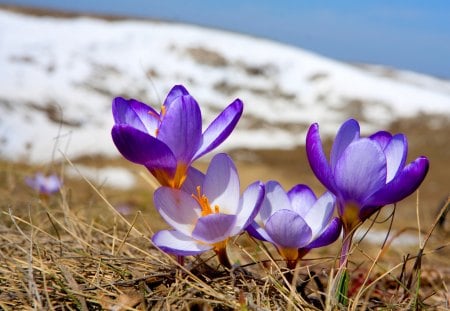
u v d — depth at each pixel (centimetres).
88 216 54
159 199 27
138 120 28
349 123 27
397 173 27
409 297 33
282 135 339
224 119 28
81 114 310
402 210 179
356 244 30
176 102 27
